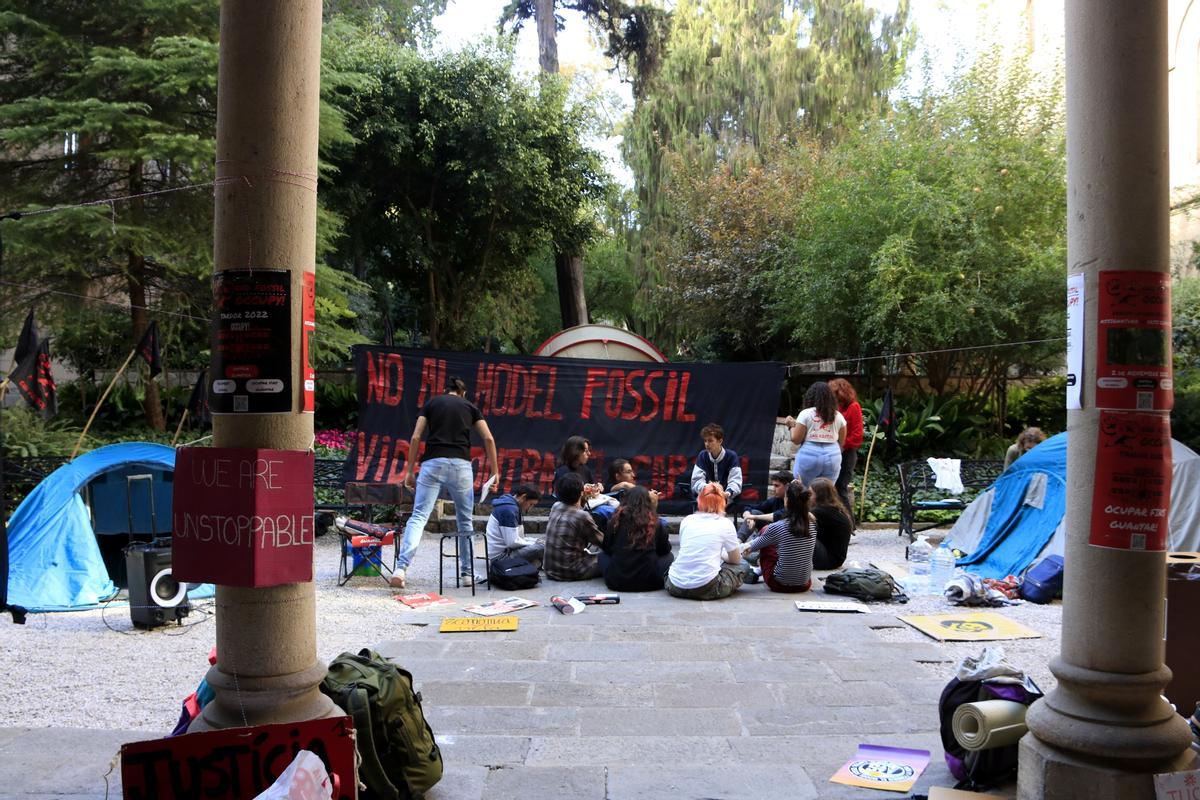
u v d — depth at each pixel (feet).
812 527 27.50
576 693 17.28
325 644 21.03
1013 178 49.80
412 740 11.88
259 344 10.48
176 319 52.49
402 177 65.16
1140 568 10.62
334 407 64.28
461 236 69.67
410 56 62.03
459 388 28.81
